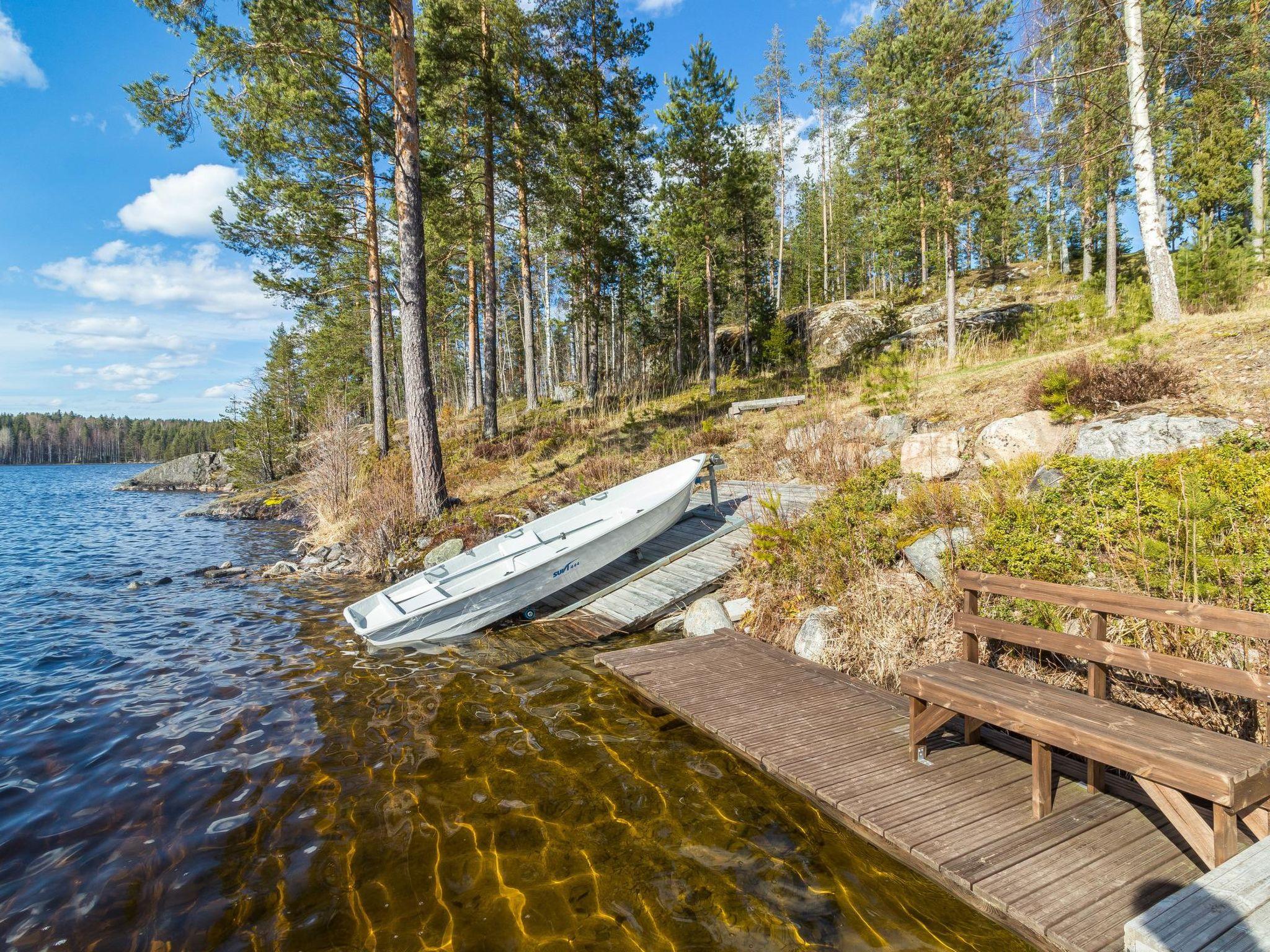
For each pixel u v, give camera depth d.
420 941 2.51
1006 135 14.43
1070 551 4.59
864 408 11.66
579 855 3.02
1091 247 24.84
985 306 24.47
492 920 2.61
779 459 10.74
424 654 6.16
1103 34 11.76
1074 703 2.84
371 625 6.36
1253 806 2.21
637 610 6.62
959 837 2.71
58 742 4.48
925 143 15.02
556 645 6.28
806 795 3.18
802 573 5.99
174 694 5.38
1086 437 6.18
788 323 29.34
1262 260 12.46
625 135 20.55
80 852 3.20
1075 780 3.17
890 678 4.71
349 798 3.61
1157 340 8.00
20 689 5.56
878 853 2.96
